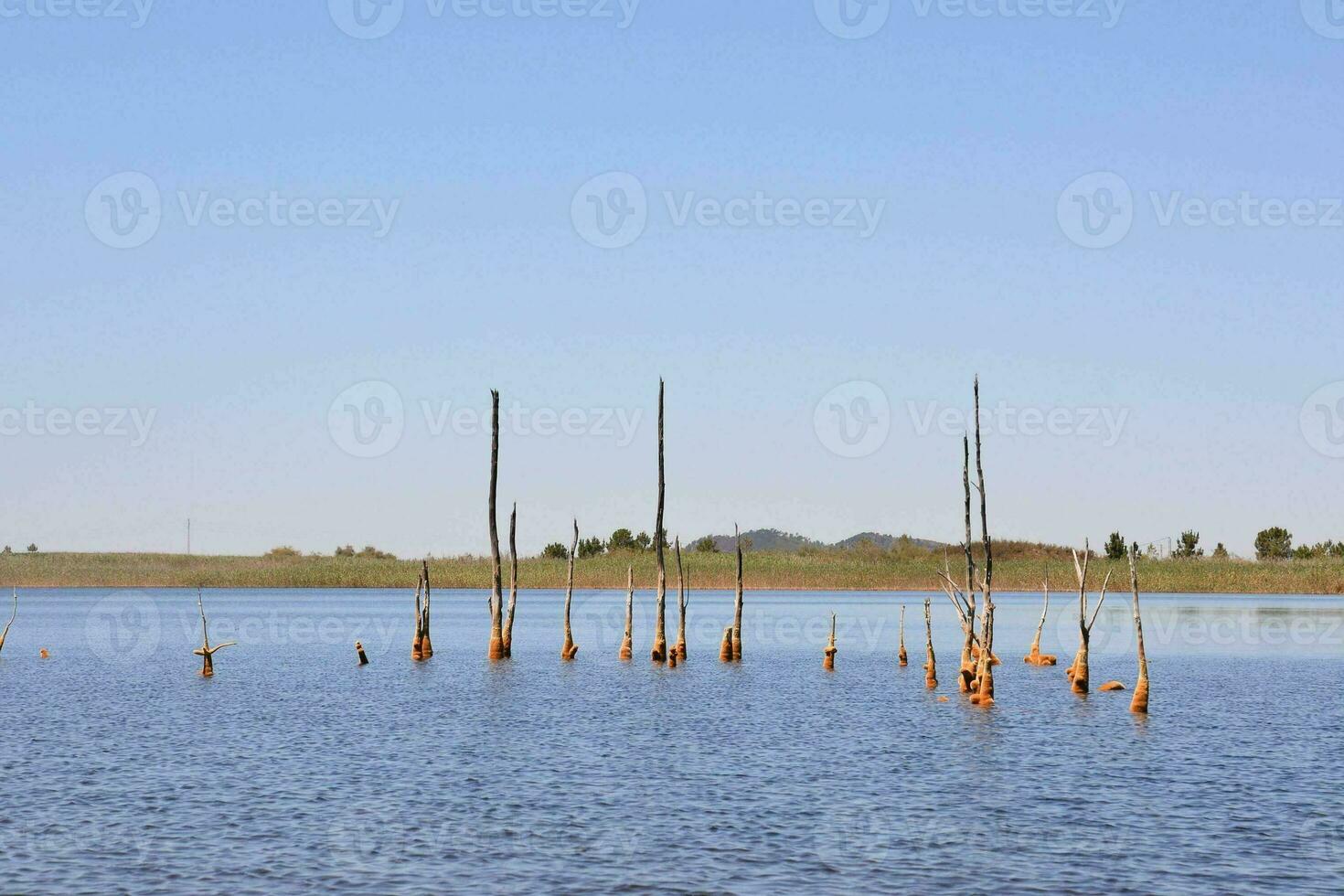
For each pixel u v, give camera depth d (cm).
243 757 3738
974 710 4844
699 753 3816
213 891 2362
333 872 2478
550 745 3972
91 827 2823
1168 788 3303
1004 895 2358
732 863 2553
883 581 13225
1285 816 2978
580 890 2380
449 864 2541
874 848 2678
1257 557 14988
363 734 4203
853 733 4234
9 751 3847
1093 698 5303
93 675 6334
